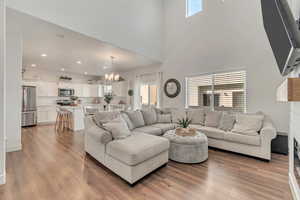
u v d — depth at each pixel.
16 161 2.63
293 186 1.73
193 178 2.14
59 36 3.20
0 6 1.96
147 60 5.33
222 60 4.18
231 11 4.00
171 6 5.39
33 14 2.40
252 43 3.66
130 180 1.92
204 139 2.75
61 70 7.20
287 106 3.23
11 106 3.12
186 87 5.05
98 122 2.76
